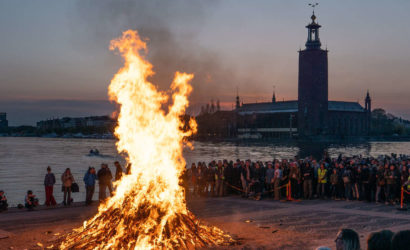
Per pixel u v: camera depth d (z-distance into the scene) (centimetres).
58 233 1967
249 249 1717
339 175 3078
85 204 2931
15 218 2414
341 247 679
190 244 1727
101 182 2991
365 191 2956
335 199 3080
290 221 2281
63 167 11444
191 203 2922
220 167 3288
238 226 2159
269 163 3183
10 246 1784
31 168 11150
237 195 3341
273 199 3133
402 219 2319
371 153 18550
